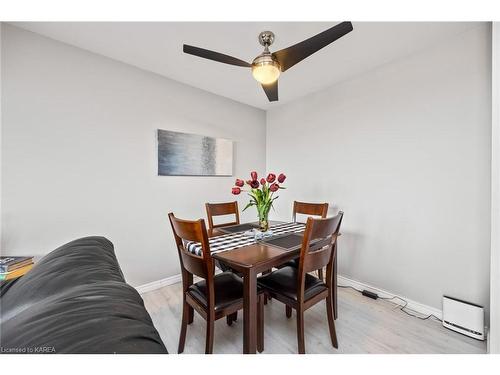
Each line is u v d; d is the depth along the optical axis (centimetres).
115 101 216
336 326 180
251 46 192
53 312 56
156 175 245
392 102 216
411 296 205
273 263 134
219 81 262
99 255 100
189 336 170
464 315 168
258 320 153
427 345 157
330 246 154
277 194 346
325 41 135
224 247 151
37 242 179
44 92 181
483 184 167
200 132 283
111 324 52
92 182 204
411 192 204
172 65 226
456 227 179
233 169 319
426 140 194
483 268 167
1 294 87
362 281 241
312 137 295
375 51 199
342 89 259
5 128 167
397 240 214
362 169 241
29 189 176
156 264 246
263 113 361
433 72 189
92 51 202
